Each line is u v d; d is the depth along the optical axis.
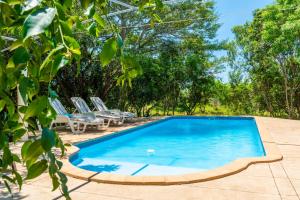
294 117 18.17
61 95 17.39
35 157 0.65
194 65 18.78
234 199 4.21
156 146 10.37
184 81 19.23
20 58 0.60
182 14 16.34
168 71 17.97
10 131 0.77
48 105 0.65
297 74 17.80
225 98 21.30
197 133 13.09
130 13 14.68
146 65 16.72
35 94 0.68
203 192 4.49
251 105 20.91
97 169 6.82
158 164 7.89
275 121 13.65
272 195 4.34
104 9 0.86
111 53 0.74
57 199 4.29
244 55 19.66
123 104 18.14
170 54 18.61
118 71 16.45
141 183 4.83
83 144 8.86
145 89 17.88
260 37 18.08
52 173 0.67
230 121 16.05
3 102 0.71
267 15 15.93
